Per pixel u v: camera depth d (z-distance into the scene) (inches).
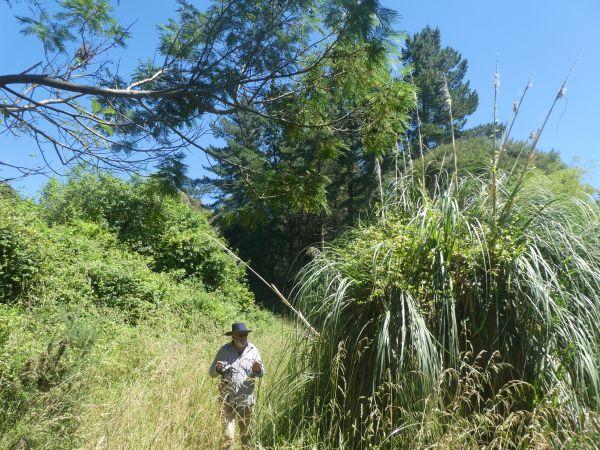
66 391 191.0
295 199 229.5
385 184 259.0
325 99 227.5
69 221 630.5
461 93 1357.0
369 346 199.8
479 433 175.0
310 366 216.4
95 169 188.1
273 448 193.0
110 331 357.1
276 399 219.1
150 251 687.1
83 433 187.6
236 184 231.5
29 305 328.5
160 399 234.2
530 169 220.7
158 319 440.8
